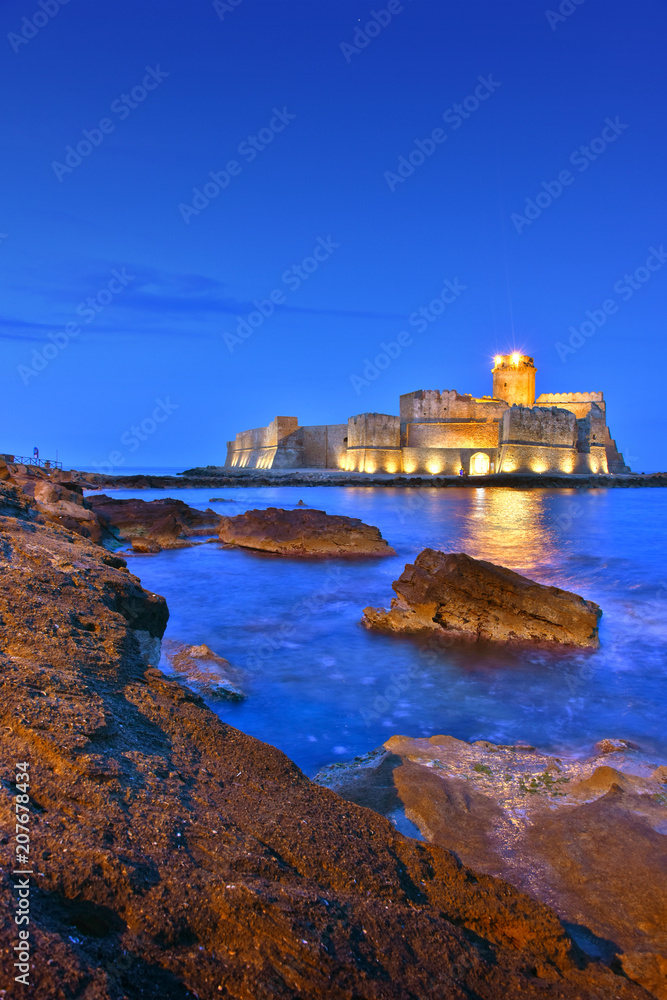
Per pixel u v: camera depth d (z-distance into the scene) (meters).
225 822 3.19
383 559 21.06
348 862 3.21
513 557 21.75
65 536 8.09
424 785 5.56
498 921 3.22
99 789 3.00
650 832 4.69
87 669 4.30
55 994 1.88
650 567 19.67
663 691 9.15
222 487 62.75
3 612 4.67
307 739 7.44
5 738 3.17
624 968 3.32
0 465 15.03
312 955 2.44
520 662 10.41
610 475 71.50
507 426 66.88
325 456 79.38
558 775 5.96
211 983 2.25
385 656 10.68
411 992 2.52
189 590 16.08
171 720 4.16
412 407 73.88
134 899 2.44
